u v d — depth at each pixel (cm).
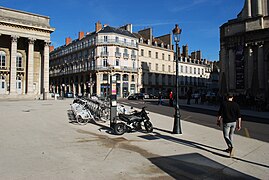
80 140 775
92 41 5234
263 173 495
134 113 970
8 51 3966
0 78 3869
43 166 506
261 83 2614
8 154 593
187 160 575
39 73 4262
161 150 664
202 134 919
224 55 3005
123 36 5184
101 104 1254
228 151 645
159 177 460
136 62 5422
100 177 451
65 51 6450
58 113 1507
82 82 5612
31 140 757
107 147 686
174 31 947
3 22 3594
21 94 3675
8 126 1008
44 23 4059
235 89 2839
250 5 2822
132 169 502
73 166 511
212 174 485
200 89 7125
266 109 2002
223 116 630
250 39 2742
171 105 2328
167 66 6116
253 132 1005
